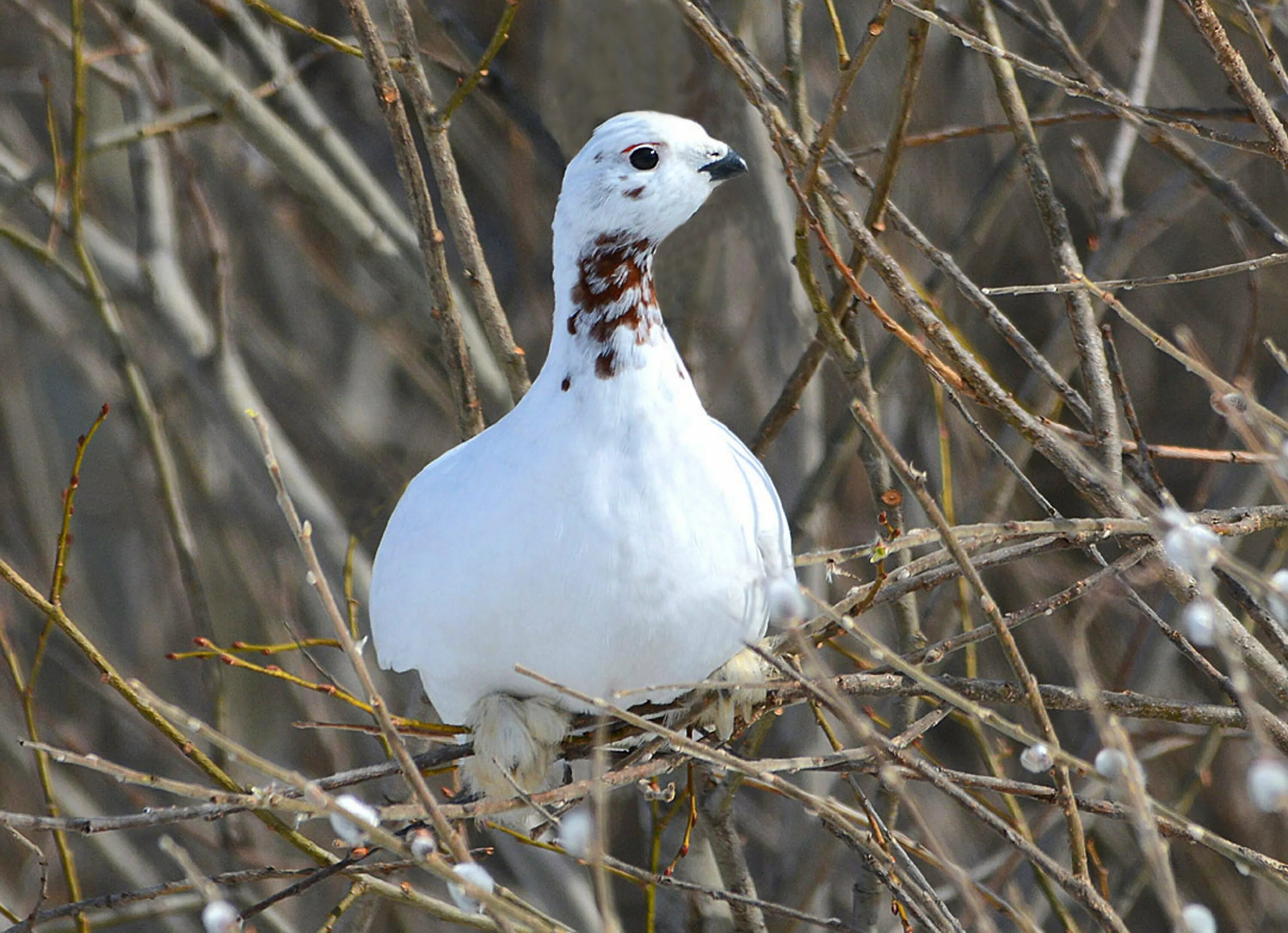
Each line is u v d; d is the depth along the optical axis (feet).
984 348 46.52
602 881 15.30
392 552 23.00
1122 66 44.57
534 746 22.08
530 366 48.19
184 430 49.44
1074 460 20.34
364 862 23.80
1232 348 47.57
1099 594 21.91
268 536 48.73
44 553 49.83
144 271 40.57
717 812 27.50
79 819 17.53
